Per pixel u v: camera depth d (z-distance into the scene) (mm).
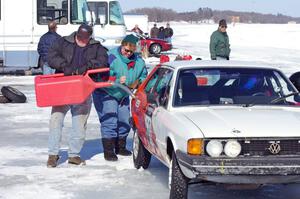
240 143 5832
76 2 22156
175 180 6172
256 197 6875
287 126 6035
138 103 8062
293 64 28453
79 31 8125
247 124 6043
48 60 8250
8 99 15602
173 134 6258
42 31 22219
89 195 6922
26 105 15164
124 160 8875
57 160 8469
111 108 8742
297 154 5898
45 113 13812
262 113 6484
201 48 45969
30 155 9234
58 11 22172
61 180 7641
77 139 8453
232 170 5750
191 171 5816
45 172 8086
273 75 7348
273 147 5859
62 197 6828
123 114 9070
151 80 8117
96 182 7547
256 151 5848
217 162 5742
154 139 7117
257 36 72750
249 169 5754
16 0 22078
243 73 7281
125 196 6875
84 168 8336
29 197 6812
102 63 8242
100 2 23906
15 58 22250
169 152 6559
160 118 6859
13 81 21141
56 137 8375
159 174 7980
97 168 8344
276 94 7129
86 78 7965
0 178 7727
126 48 8664
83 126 8477
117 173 8047
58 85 7910
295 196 6938
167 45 36844
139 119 7988
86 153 9414
